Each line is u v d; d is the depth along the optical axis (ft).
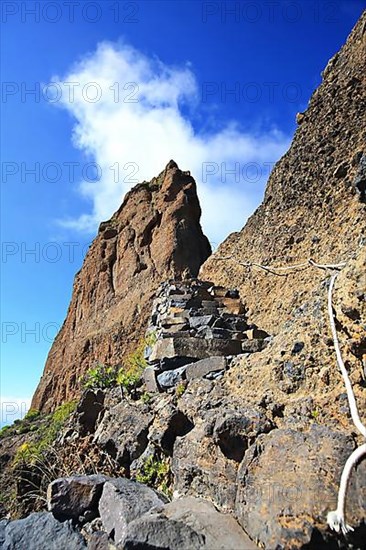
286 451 11.71
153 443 17.95
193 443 15.47
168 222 102.27
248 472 11.92
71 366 101.60
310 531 9.37
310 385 14.60
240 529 10.99
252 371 17.52
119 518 12.55
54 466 24.25
